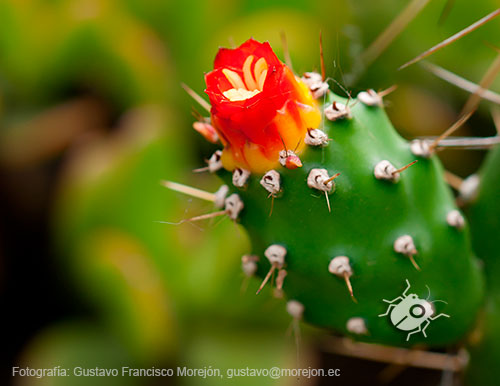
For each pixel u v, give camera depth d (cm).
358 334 21
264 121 19
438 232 20
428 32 33
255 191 20
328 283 20
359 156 19
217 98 19
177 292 33
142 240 34
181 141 38
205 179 37
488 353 22
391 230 20
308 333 32
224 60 20
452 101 36
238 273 32
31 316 38
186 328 34
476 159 34
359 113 20
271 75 19
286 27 32
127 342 33
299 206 20
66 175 36
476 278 21
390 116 35
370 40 35
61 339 35
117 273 33
